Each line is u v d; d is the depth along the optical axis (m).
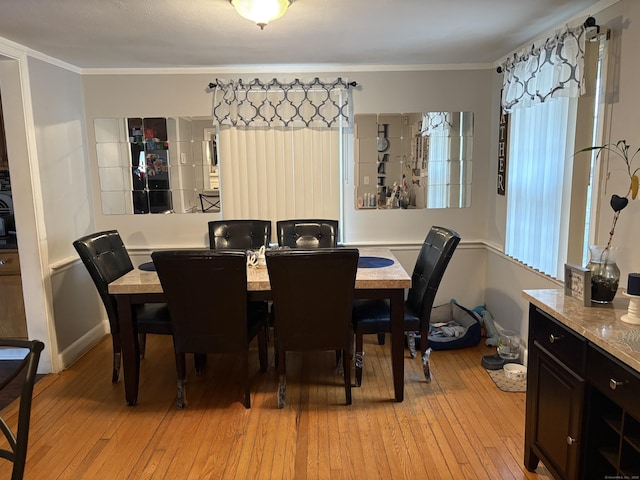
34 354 1.28
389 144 3.88
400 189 3.95
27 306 3.18
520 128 3.23
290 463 2.21
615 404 1.62
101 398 2.88
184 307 2.54
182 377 2.71
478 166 3.92
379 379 3.06
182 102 3.81
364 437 2.41
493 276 3.83
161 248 3.96
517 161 3.29
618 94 2.17
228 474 2.14
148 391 2.96
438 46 3.18
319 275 2.43
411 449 2.30
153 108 3.81
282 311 2.54
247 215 3.93
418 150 3.89
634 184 1.93
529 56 2.88
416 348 3.56
